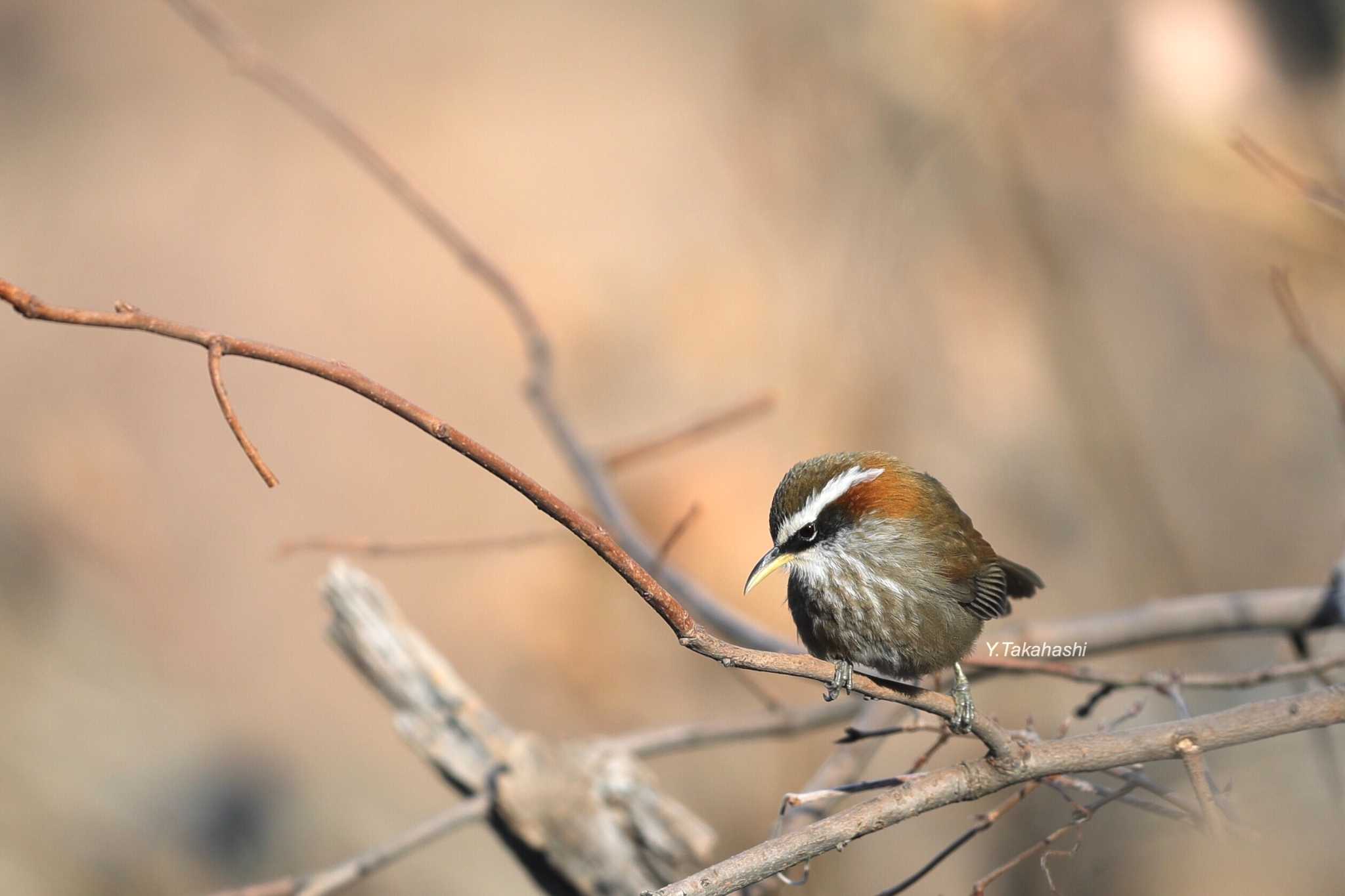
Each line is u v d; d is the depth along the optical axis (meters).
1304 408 14.27
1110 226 14.36
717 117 16.05
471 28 18.03
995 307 14.58
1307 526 13.99
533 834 7.23
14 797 14.12
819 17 15.30
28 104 18.38
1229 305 14.19
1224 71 10.85
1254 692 11.49
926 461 14.23
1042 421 14.33
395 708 7.59
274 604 15.51
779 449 13.80
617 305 15.12
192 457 15.92
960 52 14.09
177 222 17.14
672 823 7.27
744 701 13.53
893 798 4.69
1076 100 13.87
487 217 16.16
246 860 14.17
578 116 16.95
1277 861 7.04
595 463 9.09
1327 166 10.63
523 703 13.50
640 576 4.07
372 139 17.19
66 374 16.42
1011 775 4.70
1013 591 6.98
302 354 3.86
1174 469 14.34
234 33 9.12
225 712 15.06
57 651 15.14
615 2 17.58
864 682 4.47
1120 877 8.27
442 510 14.84
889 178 14.49
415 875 13.91
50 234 17.16
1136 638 8.09
